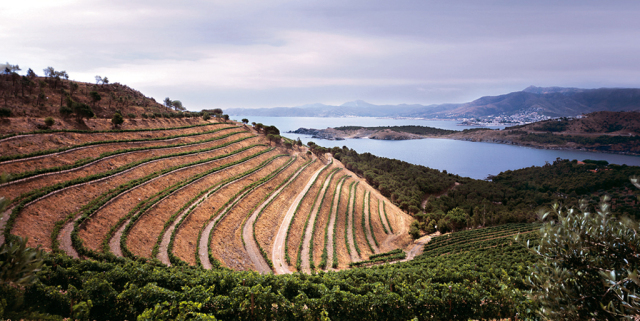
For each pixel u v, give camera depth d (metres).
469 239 91.56
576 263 11.60
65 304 21.86
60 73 117.75
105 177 56.22
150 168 69.31
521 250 65.56
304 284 29.38
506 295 25.62
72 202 46.12
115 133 79.62
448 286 29.56
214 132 116.56
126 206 51.78
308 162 135.62
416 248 88.62
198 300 24.34
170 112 127.88
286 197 88.81
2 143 52.31
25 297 21.11
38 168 51.12
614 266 11.05
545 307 11.79
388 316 27.31
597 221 11.38
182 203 61.03
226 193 73.88
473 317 27.83
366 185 148.12
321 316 24.66
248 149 113.75
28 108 78.25
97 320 23.05
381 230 97.94
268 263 54.84
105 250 39.56
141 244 45.12
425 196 162.25
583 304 11.15
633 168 186.75
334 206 98.12
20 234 35.22
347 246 75.19
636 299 9.48
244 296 25.47
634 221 10.68
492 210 129.38
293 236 68.81
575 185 165.00
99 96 103.94
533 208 139.12
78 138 68.00
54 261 27.50
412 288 32.16
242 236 60.53
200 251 49.81
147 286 24.36
